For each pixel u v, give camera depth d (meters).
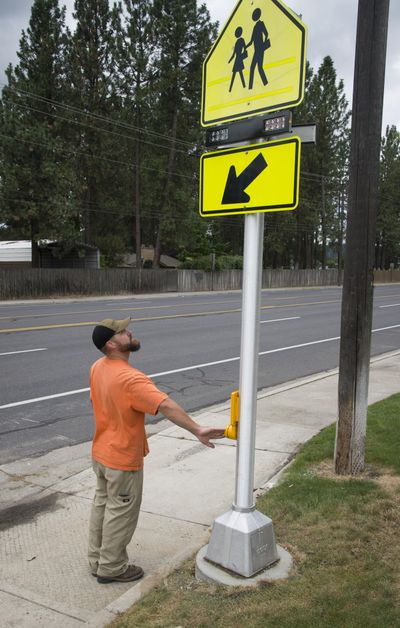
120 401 3.15
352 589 2.99
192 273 40.50
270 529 3.24
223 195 3.26
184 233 42.12
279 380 9.57
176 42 36.94
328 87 51.97
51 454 5.73
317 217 55.97
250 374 3.13
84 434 6.36
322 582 3.07
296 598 2.93
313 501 4.16
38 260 34.09
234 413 3.20
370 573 3.15
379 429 5.93
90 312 20.58
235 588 3.03
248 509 3.20
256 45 3.11
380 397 7.82
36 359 10.58
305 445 5.68
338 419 4.79
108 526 3.24
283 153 2.95
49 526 4.11
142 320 17.73
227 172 3.24
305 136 2.89
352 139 4.54
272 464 5.25
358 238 4.57
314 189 55.22
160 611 2.90
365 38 4.37
